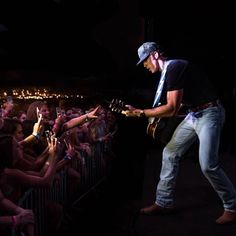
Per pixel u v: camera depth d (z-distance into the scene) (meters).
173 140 3.17
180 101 2.89
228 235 2.70
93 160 5.68
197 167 4.99
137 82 13.84
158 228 2.91
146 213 3.26
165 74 2.99
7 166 2.63
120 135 9.88
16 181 2.72
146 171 5.03
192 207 3.35
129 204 4.93
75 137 4.96
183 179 4.36
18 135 3.38
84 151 5.13
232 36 9.18
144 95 13.24
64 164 4.07
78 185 4.86
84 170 5.11
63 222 4.18
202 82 2.94
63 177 4.22
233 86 8.76
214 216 3.10
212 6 9.29
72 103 10.94
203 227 2.87
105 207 4.83
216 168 2.88
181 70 2.89
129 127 10.44
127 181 6.17
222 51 9.26
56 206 3.72
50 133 3.59
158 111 2.95
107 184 6.01
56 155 3.15
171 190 3.21
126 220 4.30
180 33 9.84
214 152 2.88
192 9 9.57
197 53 9.58
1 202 2.41
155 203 3.26
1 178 2.60
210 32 9.41
